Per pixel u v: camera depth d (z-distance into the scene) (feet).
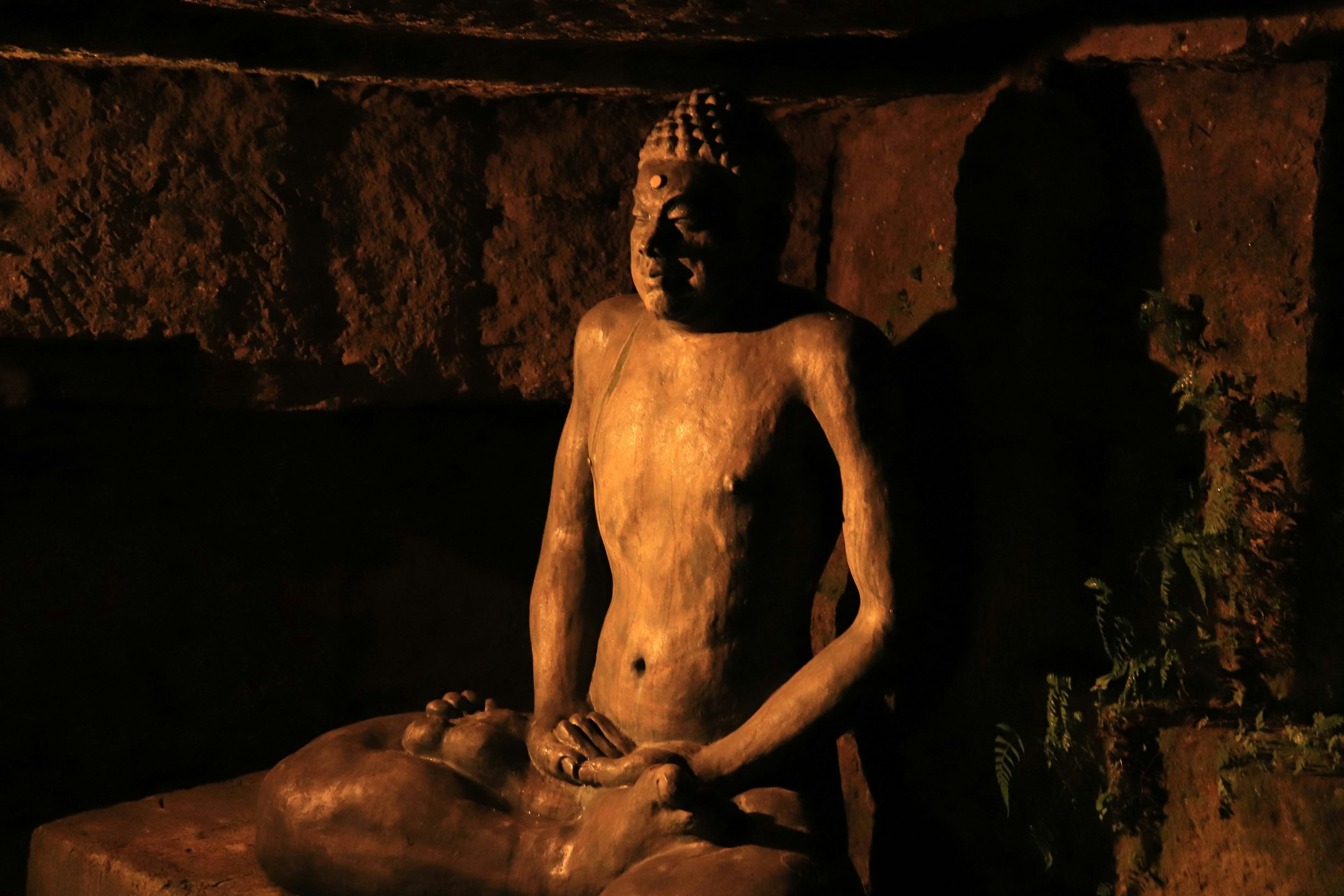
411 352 13.00
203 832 11.24
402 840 9.63
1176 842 9.55
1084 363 10.77
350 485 15.05
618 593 10.43
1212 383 9.82
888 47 11.16
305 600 14.94
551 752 9.96
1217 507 9.80
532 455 15.55
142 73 12.00
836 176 13.07
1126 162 10.73
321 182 12.64
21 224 11.72
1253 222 9.83
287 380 12.78
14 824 13.85
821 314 9.87
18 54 10.87
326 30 10.58
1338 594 9.71
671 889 8.59
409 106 12.85
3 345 12.06
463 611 15.46
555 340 13.32
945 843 11.22
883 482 9.58
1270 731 9.35
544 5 9.50
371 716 15.23
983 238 10.89
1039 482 10.64
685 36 10.58
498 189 13.15
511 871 9.52
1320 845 8.55
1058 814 10.27
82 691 14.16
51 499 13.96
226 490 14.58
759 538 9.77
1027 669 10.64
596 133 13.26
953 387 11.03
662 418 10.02
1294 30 9.02
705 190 9.51
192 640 14.55
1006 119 10.67
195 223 12.23
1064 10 10.32
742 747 9.46
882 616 9.50
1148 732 9.75
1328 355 9.65
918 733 11.44
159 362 12.62
